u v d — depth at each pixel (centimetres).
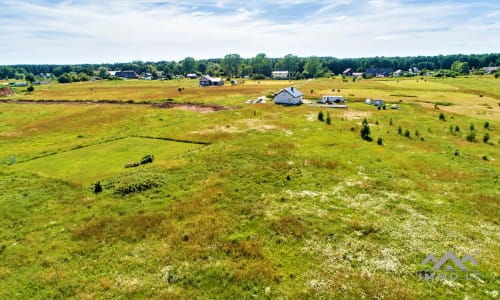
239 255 1958
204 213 2466
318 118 6006
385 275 1744
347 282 1694
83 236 2219
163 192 2889
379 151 4016
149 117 6850
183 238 2152
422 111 6838
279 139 4575
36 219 2484
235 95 10319
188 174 3291
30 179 3306
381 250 1962
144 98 10112
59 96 11169
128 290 1678
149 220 2395
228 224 2308
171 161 3697
